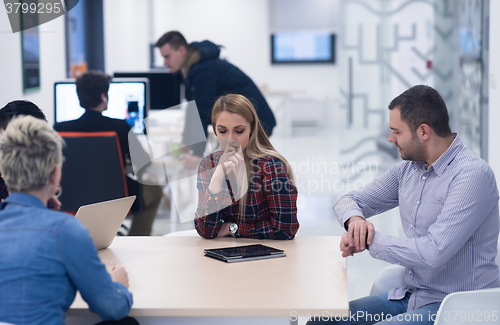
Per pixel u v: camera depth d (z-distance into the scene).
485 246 1.93
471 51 4.50
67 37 6.12
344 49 5.11
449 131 1.94
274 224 2.24
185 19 11.15
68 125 3.41
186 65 4.39
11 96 4.07
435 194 1.96
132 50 8.80
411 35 5.07
